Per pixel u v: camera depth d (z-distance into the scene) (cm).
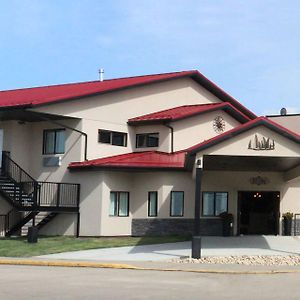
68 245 2330
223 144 2048
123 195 2891
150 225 2861
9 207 2831
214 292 1246
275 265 1834
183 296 1178
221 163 2511
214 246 2408
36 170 2991
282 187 3030
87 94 2831
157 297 1158
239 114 3281
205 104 3388
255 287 1343
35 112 2669
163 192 2852
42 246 2272
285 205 3038
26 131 3025
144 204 2892
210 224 2955
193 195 2927
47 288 1269
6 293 1188
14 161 2939
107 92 2944
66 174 2869
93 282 1388
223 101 3628
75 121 2855
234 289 1302
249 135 2070
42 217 2909
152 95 3228
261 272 1658
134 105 3122
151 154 2966
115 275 1553
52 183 2747
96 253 2106
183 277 1533
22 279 1430
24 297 1134
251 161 2394
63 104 2752
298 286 1369
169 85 3338
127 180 2908
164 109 3297
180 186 2897
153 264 1800
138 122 3053
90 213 2778
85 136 2842
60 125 2823
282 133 2075
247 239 2733
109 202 2792
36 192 2667
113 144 3006
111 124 2983
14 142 2956
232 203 3006
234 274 1630
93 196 2780
